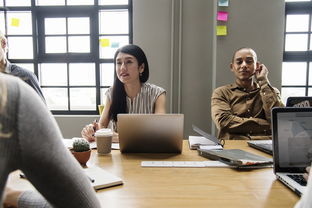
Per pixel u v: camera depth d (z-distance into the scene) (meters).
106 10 3.26
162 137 1.31
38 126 0.41
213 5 2.98
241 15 2.76
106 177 0.95
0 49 1.85
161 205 0.77
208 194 0.84
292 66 3.22
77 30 3.29
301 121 1.02
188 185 0.92
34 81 1.90
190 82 3.09
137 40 3.05
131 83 1.96
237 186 0.91
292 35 3.19
